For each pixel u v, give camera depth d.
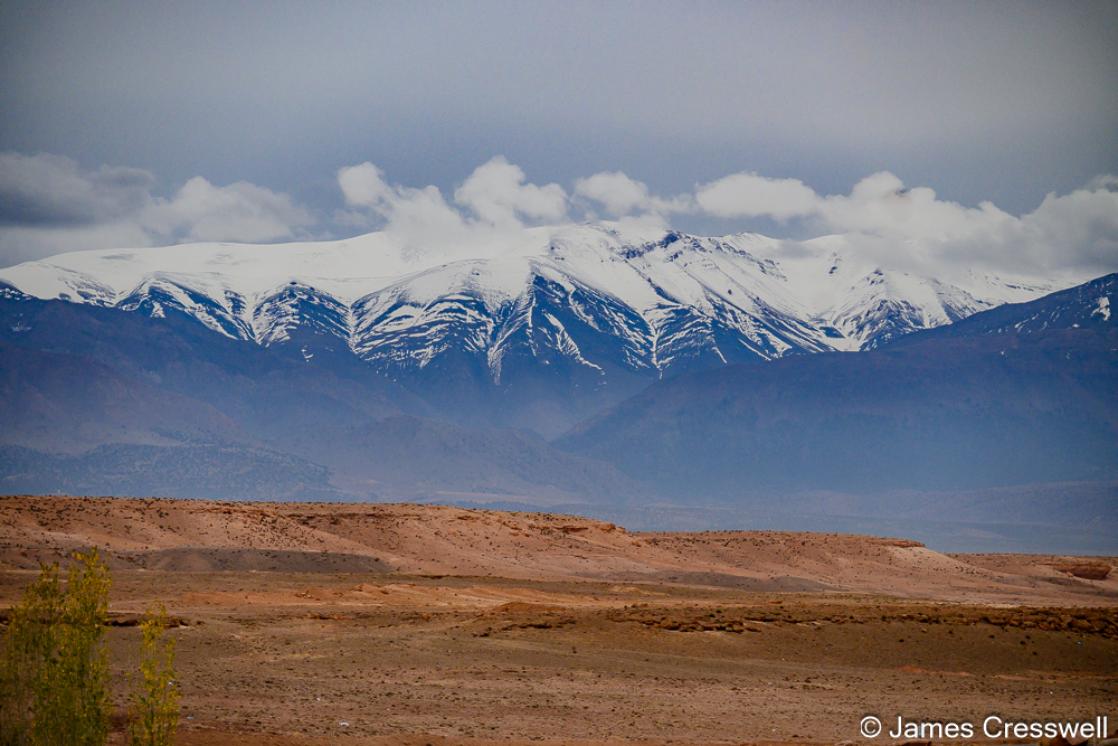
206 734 165.50
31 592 131.00
